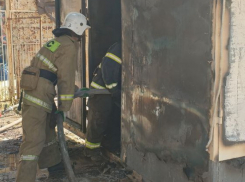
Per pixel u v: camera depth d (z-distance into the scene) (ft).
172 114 10.33
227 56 8.75
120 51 13.55
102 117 14.48
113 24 16.22
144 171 11.94
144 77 11.53
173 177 10.51
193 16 9.22
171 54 10.16
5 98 28.22
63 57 11.85
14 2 28.35
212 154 8.99
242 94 9.05
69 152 16.02
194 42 9.26
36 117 11.73
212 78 8.80
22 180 11.60
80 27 12.57
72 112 17.79
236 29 8.77
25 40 28.50
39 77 11.93
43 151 13.19
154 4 10.72
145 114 11.62
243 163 9.41
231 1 8.64
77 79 16.97
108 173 13.58
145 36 11.29
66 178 13.23
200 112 9.27
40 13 28.68
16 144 17.51
